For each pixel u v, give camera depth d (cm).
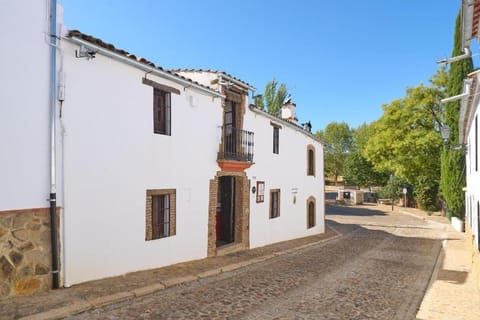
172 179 1011
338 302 760
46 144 672
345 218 3164
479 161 995
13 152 620
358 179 4825
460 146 1573
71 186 722
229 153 1248
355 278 1005
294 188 1844
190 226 1086
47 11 679
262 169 1522
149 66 891
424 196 3534
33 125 650
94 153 772
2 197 604
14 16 625
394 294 855
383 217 3269
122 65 844
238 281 894
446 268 1218
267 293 796
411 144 2862
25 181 637
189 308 659
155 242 948
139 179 893
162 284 779
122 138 843
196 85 1078
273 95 3152
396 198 4300
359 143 5019
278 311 678
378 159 3312
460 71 2069
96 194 777
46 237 670
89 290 691
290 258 1296
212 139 1191
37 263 654
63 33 707
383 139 3080
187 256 1073
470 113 1152
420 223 2844
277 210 1672
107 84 804
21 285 629
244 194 1392
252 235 1447
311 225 2083
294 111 2109
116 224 826
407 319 678
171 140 1005
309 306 721
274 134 1655
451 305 753
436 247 1744
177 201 1032
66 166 711
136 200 884
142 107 901
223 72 1220
